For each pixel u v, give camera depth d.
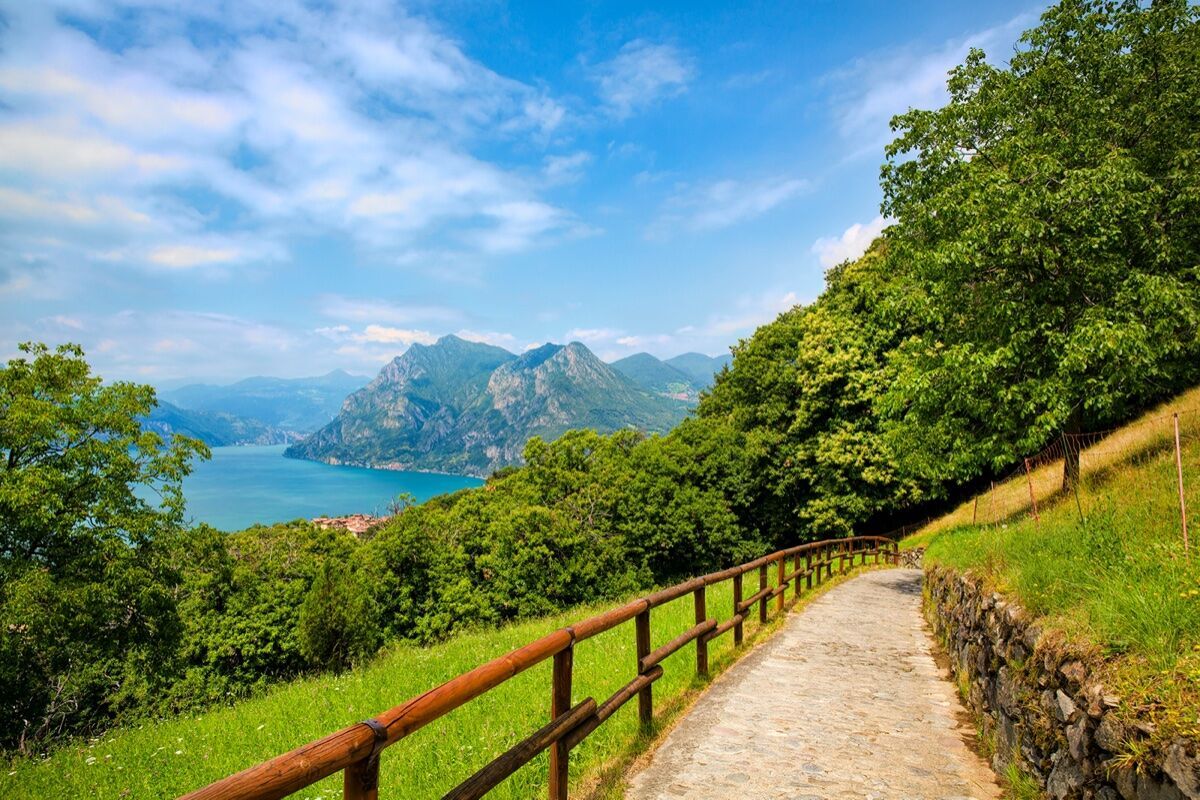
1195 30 15.21
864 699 7.06
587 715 4.50
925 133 17.17
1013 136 15.13
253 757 6.87
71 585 18.52
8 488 17.58
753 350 39.88
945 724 6.28
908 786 4.80
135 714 20.75
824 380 32.16
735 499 37.66
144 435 21.70
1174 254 14.05
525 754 3.64
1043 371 14.21
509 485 41.19
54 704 19.47
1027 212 13.44
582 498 36.75
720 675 7.84
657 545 36.22
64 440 20.28
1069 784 3.80
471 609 29.66
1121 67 15.23
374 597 29.66
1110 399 13.12
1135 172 13.09
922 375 15.21
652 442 41.72
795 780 4.88
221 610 27.11
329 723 7.92
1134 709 3.27
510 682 8.11
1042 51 16.27
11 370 20.22
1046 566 5.75
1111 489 8.72
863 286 22.44
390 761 5.55
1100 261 13.71
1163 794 2.92
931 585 12.26
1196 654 3.40
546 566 31.69
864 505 32.34
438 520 36.97
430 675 10.30
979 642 6.56
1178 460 5.23
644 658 5.75
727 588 16.61
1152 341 12.99
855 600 14.56
